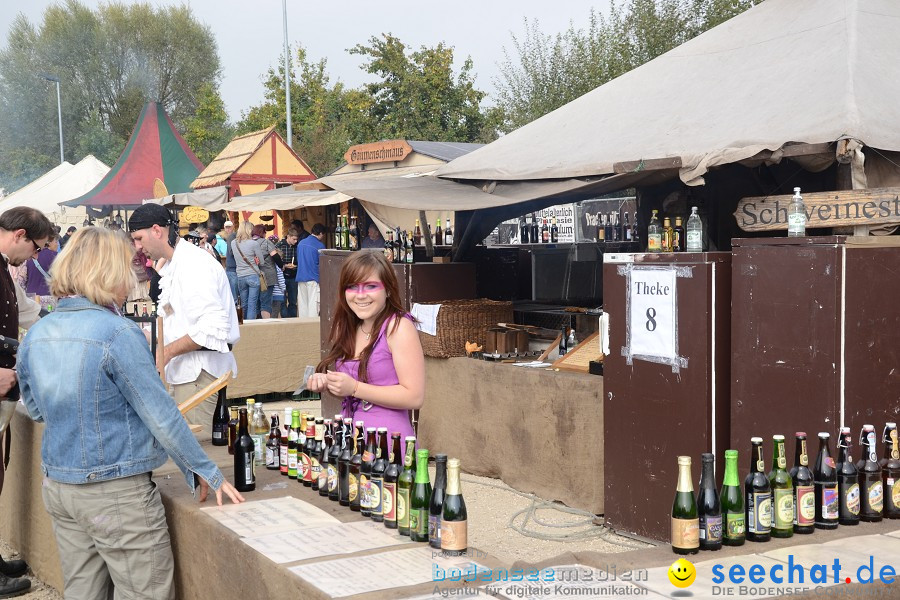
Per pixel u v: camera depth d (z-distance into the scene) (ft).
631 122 23.29
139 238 16.37
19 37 196.13
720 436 15.51
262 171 69.46
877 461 10.82
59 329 10.66
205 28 199.21
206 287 16.12
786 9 24.20
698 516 9.36
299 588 8.38
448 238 32.63
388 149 50.60
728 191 22.65
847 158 16.70
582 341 22.34
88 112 191.52
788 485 9.84
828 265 13.53
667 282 15.97
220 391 15.42
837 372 13.47
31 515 16.35
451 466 9.23
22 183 185.78
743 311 14.70
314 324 35.50
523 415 21.17
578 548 16.84
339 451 11.68
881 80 19.19
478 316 24.21
